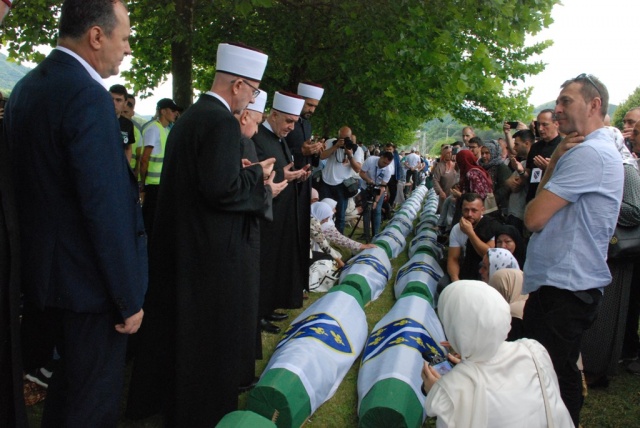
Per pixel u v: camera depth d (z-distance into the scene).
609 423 3.36
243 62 3.00
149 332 2.96
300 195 4.71
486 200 6.50
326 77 9.52
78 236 2.21
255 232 3.10
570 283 2.58
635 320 4.18
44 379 3.29
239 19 8.39
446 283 5.53
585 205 2.55
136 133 5.97
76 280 2.23
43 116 2.13
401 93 9.09
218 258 2.85
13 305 1.98
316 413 3.33
